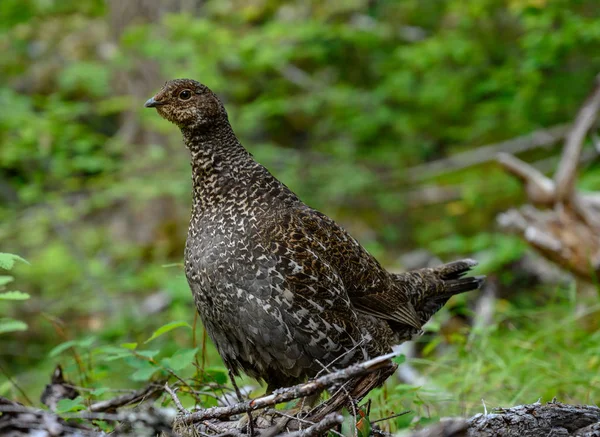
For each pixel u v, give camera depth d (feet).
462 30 45.68
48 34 55.21
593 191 41.68
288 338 17.65
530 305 35.68
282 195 18.76
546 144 50.37
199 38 42.01
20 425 14.29
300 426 15.55
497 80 41.73
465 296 35.63
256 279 17.49
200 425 16.60
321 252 18.29
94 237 52.70
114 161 47.24
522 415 15.12
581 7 42.55
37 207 44.78
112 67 46.50
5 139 41.32
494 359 24.17
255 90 55.52
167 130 42.73
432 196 54.29
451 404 21.54
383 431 16.93
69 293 44.93
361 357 18.52
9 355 43.68
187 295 31.48
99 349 20.65
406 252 52.65
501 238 39.19
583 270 31.37
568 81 43.57
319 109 56.75
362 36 47.29
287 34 44.57
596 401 21.02
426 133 55.42
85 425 17.90
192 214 18.99
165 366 19.88
